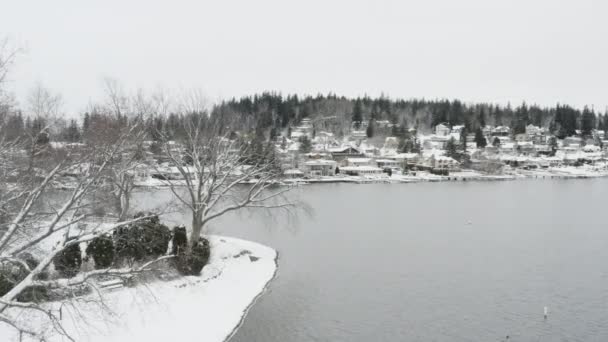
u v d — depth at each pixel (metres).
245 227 56.44
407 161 150.50
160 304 26.88
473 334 28.27
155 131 38.25
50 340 20.69
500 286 37.00
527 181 133.62
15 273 21.91
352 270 40.41
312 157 139.75
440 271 40.66
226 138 44.41
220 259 37.31
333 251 46.81
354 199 88.56
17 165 22.31
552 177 147.00
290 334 27.47
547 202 87.25
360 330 28.36
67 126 30.33
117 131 26.92
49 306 22.17
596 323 30.23
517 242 52.56
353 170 134.88
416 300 33.59
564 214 73.00
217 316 28.22
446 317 30.64
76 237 17.80
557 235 56.78
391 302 33.06
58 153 24.00
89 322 22.81
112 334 22.78
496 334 28.38
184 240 32.97
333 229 57.91
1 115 22.73
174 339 24.38
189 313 27.31
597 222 65.81
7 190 19.73
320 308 31.56
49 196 27.39
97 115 30.08
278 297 33.34
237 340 26.47
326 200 86.62
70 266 24.95
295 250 46.72
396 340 27.23
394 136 185.88
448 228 60.31
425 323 29.66
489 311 31.84
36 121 26.59
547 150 189.62
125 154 32.44
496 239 53.94
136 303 25.62
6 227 19.56
